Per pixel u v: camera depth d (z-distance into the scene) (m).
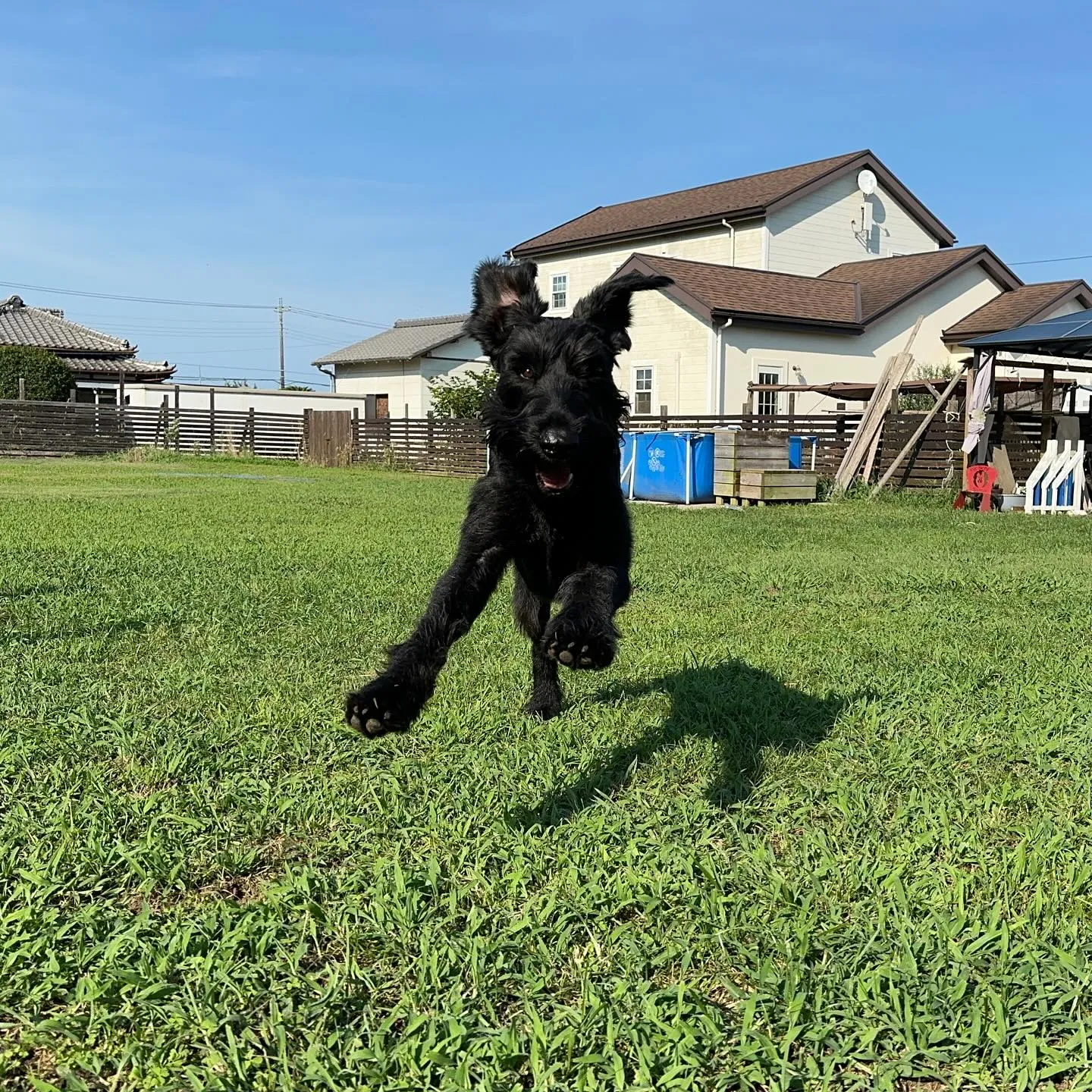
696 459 14.80
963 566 7.82
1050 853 2.45
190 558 7.48
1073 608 5.83
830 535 10.29
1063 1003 1.86
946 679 4.10
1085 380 23.91
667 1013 1.85
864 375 23.06
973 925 2.12
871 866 2.41
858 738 3.39
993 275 25.00
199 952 2.04
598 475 2.96
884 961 1.99
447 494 15.36
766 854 2.44
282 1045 1.74
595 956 2.05
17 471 20.81
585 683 4.14
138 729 3.34
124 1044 1.77
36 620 5.05
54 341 31.84
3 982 1.91
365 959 2.05
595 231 28.73
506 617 5.49
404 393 34.97
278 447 28.89
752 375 21.41
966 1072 1.70
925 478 16.05
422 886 2.32
